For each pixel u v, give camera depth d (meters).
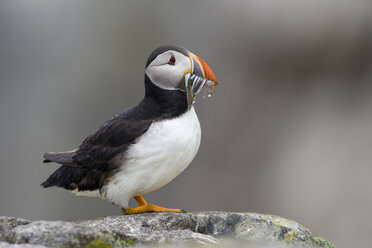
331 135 13.91
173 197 13.11
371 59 15.13
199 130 6.53
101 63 14.41
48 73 14.33
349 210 12.36
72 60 14.45
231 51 14.72
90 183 6.57
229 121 14.09
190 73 6.25
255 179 13.48
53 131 13.70
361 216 12.19
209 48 14.67
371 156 13.16
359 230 12.04
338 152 13.53
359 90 14.61
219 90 14.32
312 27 14.76
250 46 14.76
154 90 6.36
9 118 13.79
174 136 6.14
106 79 14.30
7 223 4.86
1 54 14.35
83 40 14.62
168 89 6.28
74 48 14.57
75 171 6.65
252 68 14.73
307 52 14.95
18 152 13.45
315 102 14.53
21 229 4.57
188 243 5.16
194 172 13.41
